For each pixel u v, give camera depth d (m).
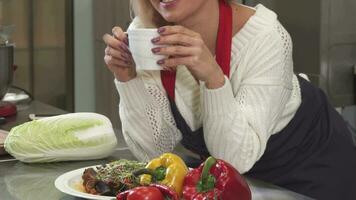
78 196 1.13
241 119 1.32
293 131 1.53
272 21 1.40
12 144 1.47
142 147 1.57
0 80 2.14
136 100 1.52
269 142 1.50
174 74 1.47
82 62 3.61
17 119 2.07
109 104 3.60
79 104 3.66
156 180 1.05
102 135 1.52
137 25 1.49
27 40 3.39
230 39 1.40
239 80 1.38
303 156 1.55
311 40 2.79
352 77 2.88
